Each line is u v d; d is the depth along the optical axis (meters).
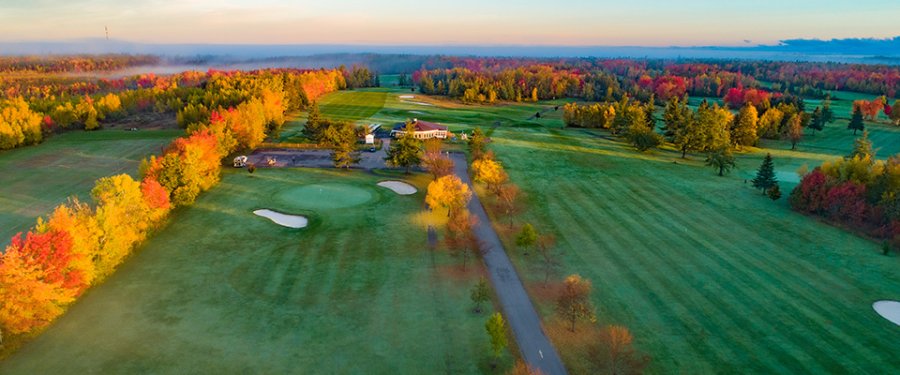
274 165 84.44
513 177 81.75
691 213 66.69
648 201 71.56
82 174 77.62
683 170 91.00
